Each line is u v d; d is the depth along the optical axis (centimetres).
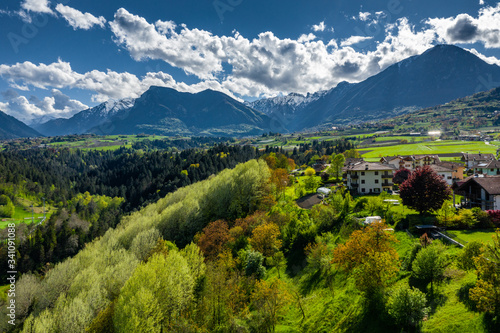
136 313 4612
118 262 7531
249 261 5875
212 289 4919
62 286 7525
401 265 4531
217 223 8488
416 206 6319
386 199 7950
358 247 4203
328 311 4331
